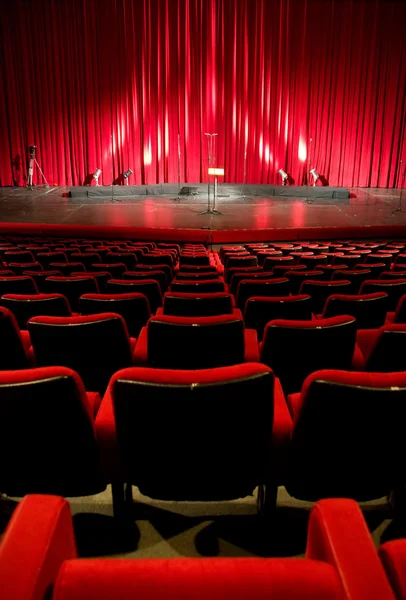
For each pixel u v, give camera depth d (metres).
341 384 1.20
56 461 1.37
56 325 1.84
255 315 2.62
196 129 14.89
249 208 11.52
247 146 15.22
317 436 1.31
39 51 14.06
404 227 9.09
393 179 15.62
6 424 1.27
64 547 0.79
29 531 0.73
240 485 1.39
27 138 14.66
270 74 14.62
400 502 1.55
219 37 14.31
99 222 9.38
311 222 9.70
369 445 1.30
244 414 1.24
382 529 1.48
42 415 1.26
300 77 14.59
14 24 13.84
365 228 8.96
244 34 14.34
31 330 1.87
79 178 15.00
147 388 1.17
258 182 15.48
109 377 1.99
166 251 6.32
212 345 1.92
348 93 14.84
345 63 14.56
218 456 1.31
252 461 1.35
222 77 14.55
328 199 13.50
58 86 14.29
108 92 14.38
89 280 3.45
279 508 1.58
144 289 3.20
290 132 15.13
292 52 14.49
